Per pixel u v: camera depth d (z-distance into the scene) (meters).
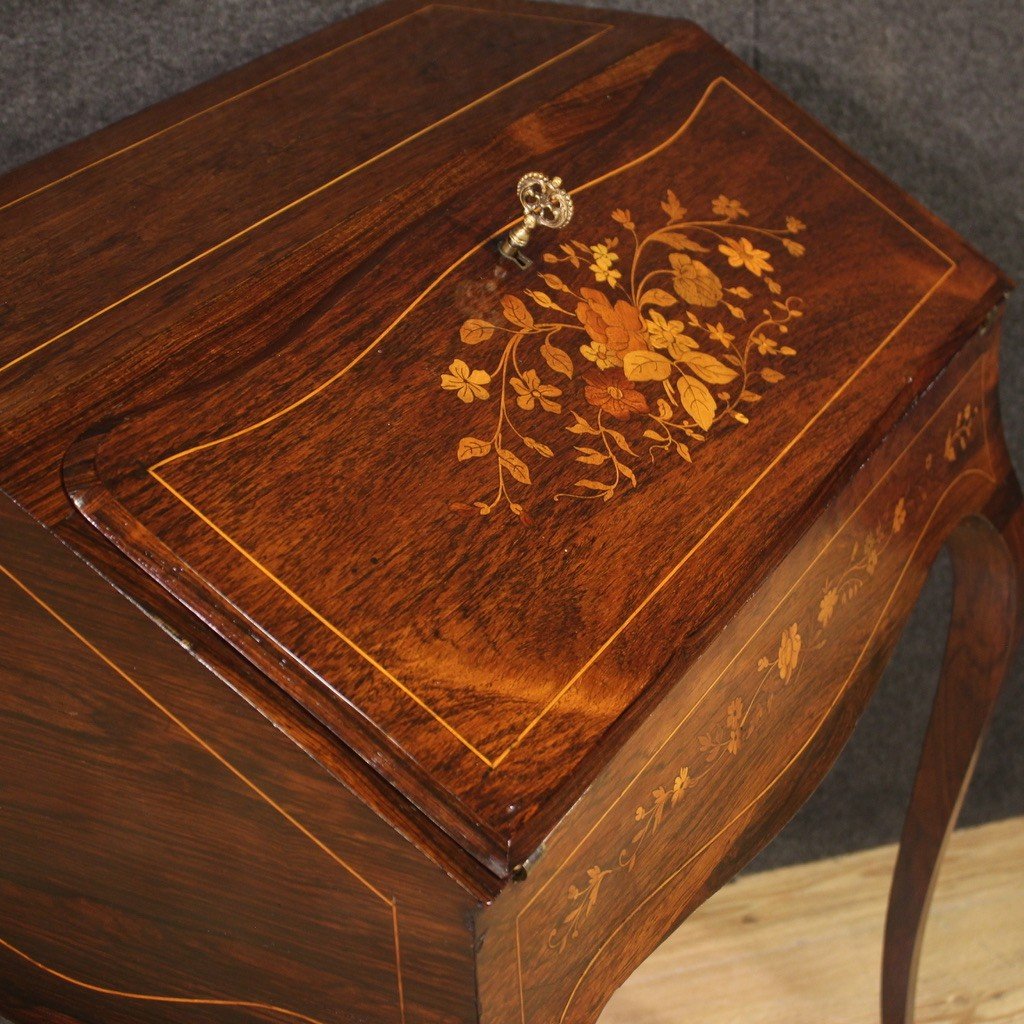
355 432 0.91
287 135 1.08
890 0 1.42
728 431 1.00
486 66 1.16
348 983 0.88
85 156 1.08
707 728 0.95
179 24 1.20
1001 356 1.59
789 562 0.97
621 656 0.89
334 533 0.87
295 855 0.85
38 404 0.87
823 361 1.06
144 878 0.92
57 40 1.16
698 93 1.17
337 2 1.25
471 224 1.02
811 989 1.52
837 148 1.19
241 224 1.00
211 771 0.85
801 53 1.41
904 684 1.70
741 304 1.06
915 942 1.39
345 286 0.97
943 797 1.35
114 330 0.92
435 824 0.82
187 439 0.87
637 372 1.00
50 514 0.82
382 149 1.06
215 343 0.92
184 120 1.11
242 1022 0.95
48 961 1.00
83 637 0.84
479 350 0.97
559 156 1.09
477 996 0.84
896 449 1.06
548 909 0.86
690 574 0.93
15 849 0.95
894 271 1.13
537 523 0.92
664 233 1.08
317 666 0.83
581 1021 0.93
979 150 1.51
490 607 0.88
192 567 0.83
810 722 1.08
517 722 0.85
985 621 1.30
